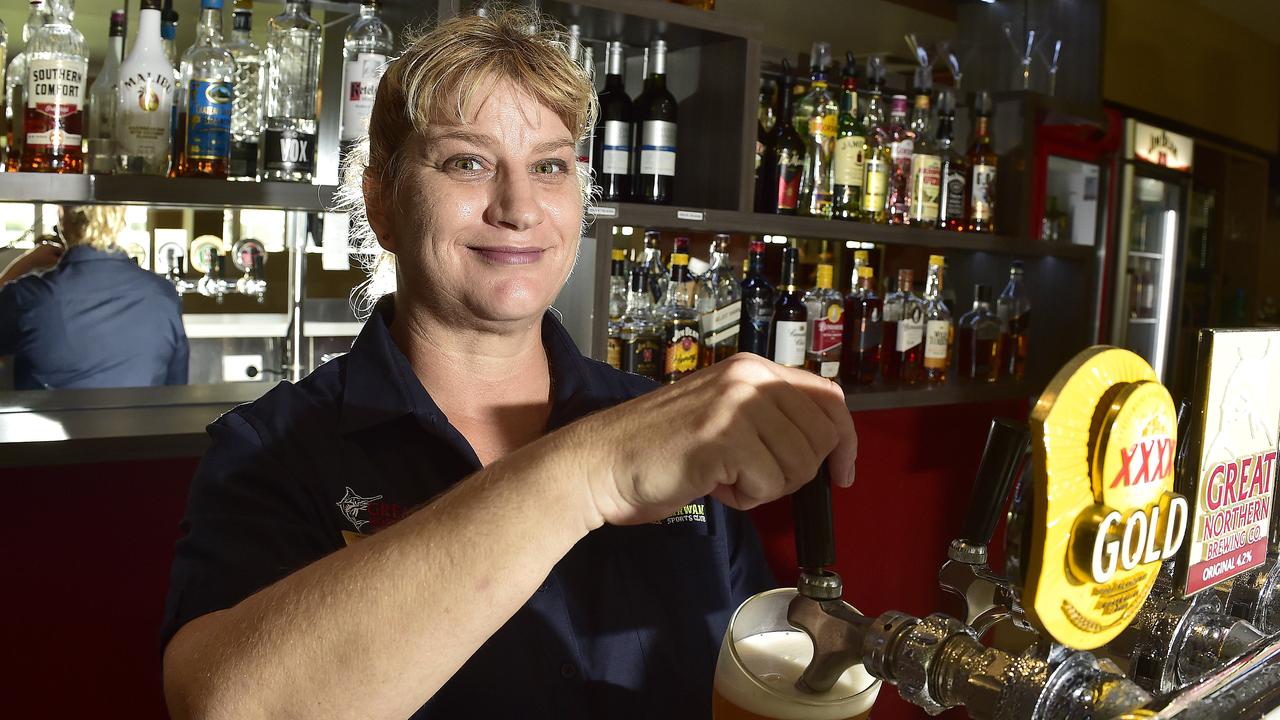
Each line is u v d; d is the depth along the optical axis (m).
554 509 0.66
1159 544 0.50
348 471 1.05
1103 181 3.85
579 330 2.16
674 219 2.21
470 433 1.15
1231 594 0.69
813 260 3.02
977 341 3.01
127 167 1.97
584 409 1.16
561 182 1.12
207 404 2.12
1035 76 3.58
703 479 0.64
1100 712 0.50
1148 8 4.38
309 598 0.69
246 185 1.88
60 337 2.28
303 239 2.69
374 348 1.10
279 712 0.67
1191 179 4.44
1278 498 0.66
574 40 2.13
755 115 2.35
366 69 1.97
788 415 0.64
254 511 0.99
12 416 1.90
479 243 1.07
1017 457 0.58
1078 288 3.12
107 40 2.39
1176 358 4.50
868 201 2.69
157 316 2.38
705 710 1.08
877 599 3.02
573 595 1.07
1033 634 0.54
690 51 2.45
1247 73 5.22
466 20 1.10
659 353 2.39
